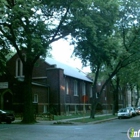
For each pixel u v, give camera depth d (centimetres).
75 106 5306
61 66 5338
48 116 3522
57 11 2716
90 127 2422
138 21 3675
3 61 2852
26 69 2983
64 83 4816
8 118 2973
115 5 2705
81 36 2708
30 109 2958
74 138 1583
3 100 4253
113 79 5428
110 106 7144
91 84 6297
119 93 7862
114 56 3061
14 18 2269
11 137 1634
